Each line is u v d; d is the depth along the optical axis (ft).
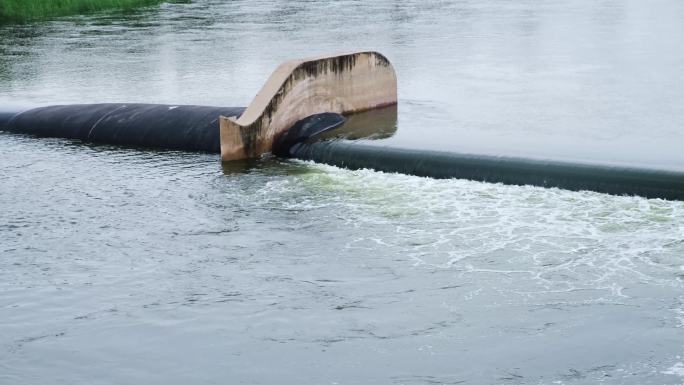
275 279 66.54
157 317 61.21
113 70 154.81
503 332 57.93
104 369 55.01
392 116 109.09
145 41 193.16
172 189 86.79
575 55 164.55
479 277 65.46
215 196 84.23
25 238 75.20
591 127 103.45
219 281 66.54
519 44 180.34
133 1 275.59
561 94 125.90
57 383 53.57
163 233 75.77
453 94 126.41
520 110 114.42
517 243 70.54
